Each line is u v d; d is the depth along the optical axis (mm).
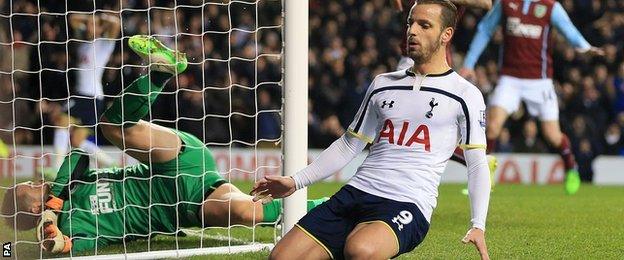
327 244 5977
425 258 7863
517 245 8578
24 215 7930
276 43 19688
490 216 10750
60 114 14836
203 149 8258
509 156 18375
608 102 19766
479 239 5820
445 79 6051
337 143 6285
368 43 20312
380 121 6137
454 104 5988
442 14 5988
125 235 8078
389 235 5762
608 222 10266
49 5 18094
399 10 10672
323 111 19422
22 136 17469
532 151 19125
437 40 6004
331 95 19469
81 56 13938
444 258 7871
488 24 13305
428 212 6000
